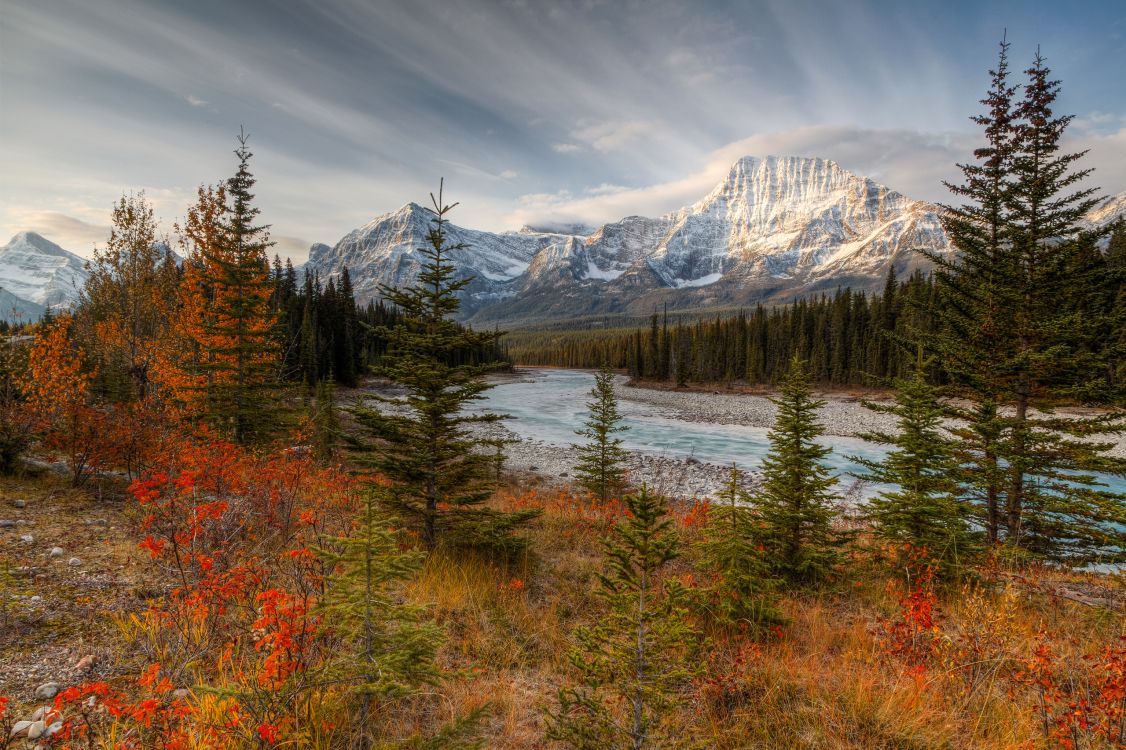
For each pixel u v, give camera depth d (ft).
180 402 49.03
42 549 22.34
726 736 14.32
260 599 12.86
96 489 32.86
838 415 173.17
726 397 255.70
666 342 329.52
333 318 204.95
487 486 29.14
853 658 19.27
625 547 13.62
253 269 51.26
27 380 40.55
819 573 26.76
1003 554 30.09
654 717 13.93
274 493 26.63
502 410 190.80
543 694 16.67
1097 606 23.57
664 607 13.14
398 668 12.44
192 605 15.26
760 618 20.66
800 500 26.91
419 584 23.16
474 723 13.21
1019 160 35.83
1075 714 12.95
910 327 39.04
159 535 20.12
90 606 17.74
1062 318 33.53
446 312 27.76
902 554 28.17
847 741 14.05
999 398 36.78
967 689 16.34
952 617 22.34
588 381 360.89
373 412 27.12
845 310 266.98
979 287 36.58
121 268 60.70
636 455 108.99
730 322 349.82
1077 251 34.09
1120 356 32.73
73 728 11.48
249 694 10.96
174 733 10.89
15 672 13.75
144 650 15.11
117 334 59.36
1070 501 32.60
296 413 51.55
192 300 51.65
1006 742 13.70
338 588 12.85
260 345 50.16
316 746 11.28
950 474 30.30
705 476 89.56
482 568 26.45
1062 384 35.12
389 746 11.46
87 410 34.83
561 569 29.12
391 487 26.94
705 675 16.10
